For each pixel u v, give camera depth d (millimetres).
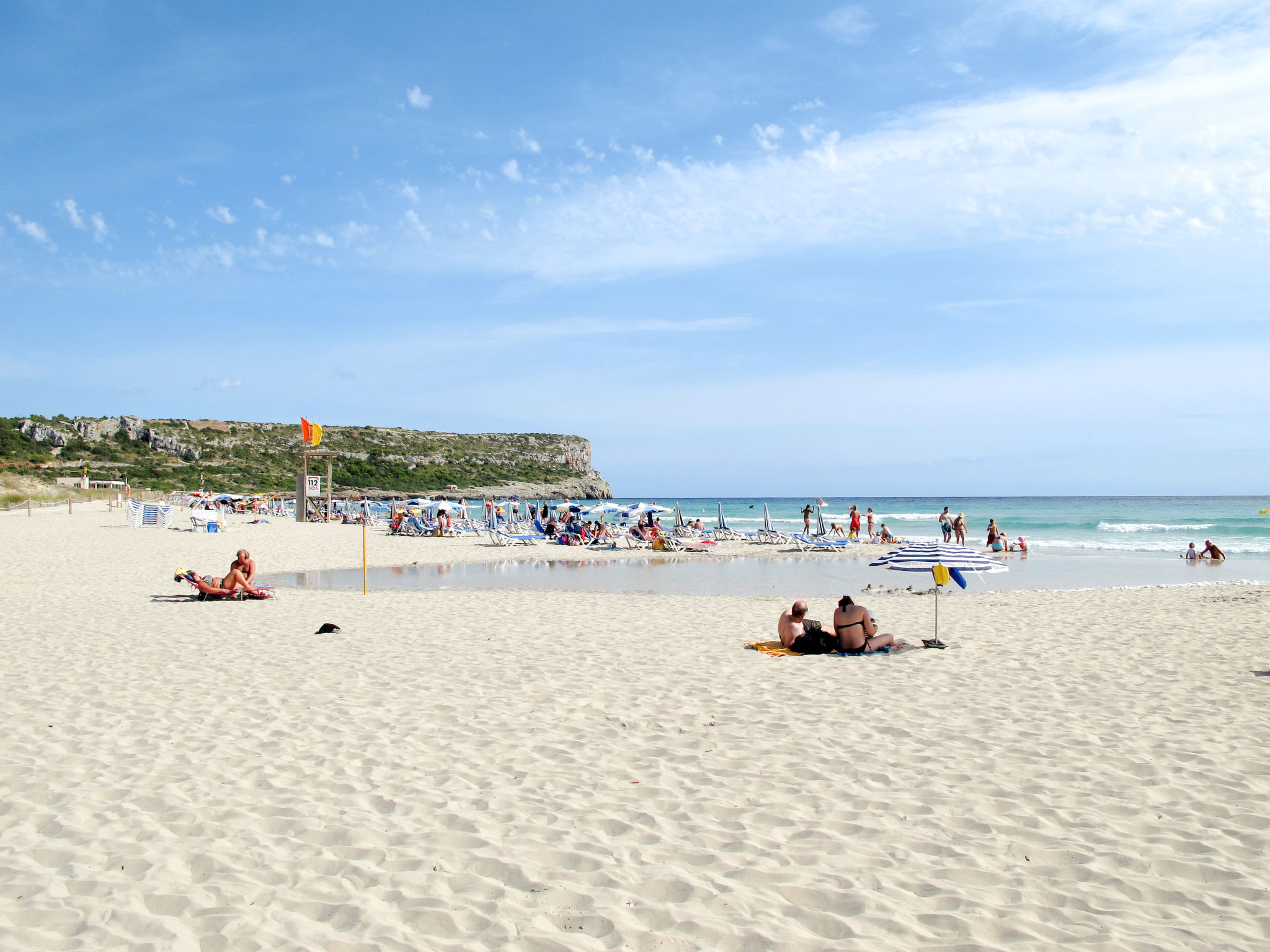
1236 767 4891
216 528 30609
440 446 128875
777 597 14617
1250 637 9336
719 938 3014
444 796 4449
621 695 6719
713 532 32219
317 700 6496
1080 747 5320
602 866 3609
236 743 5379
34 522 32469
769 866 3615
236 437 110188
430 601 13070
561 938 3004
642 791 4551
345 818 4129
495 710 6230
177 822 4059
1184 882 3480
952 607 12672
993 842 3877
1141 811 4250
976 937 3029
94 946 2902
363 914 3162
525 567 21156
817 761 5062
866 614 8695
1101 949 2949
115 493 52219
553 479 127938
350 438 120250
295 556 22391
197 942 2943
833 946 2957
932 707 6379
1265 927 3104
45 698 6508
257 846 3789
